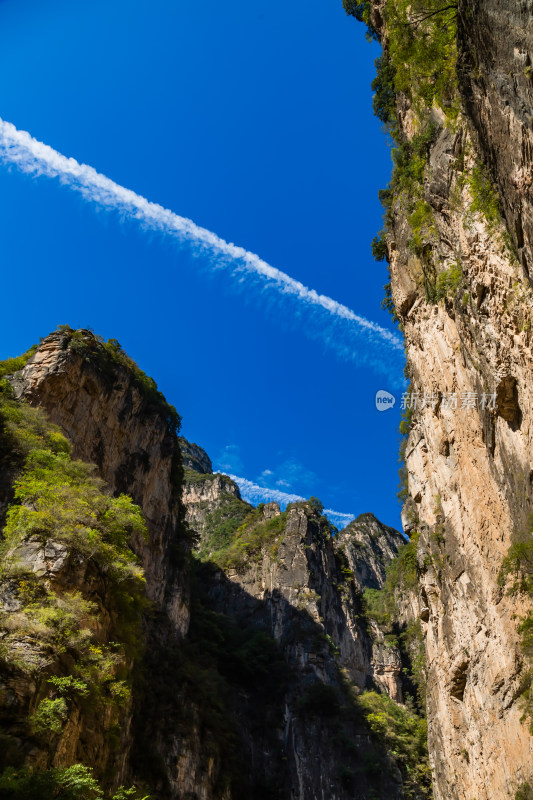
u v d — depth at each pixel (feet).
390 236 131.13
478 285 77.30
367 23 134.41
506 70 53.06
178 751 168.86
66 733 71.67
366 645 333.01
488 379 79.36
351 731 263.90
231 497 516.73
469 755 97.09
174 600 218.38
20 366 178.60
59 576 88.12
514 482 76.48
